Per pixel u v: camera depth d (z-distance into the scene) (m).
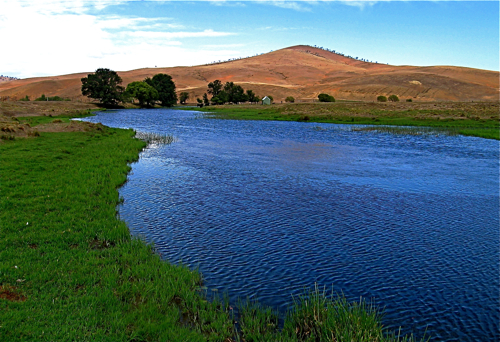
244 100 153.12
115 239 12.25
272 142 38.78
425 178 23.03
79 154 26.59
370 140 41.22
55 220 13.34
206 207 16.42
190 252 11.91
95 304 8.16
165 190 19.03
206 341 7.58
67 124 40.28
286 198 18.09
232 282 10.15
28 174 19.61
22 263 9.80
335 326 7.88
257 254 11.90
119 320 7.68
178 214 15.41
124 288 9.01
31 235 11.77
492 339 8.17
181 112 102.75
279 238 13.20
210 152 31.56
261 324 8.18
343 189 20.05
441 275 10.90
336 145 37.09
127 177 21.73
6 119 49.78
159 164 25.81
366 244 12.90
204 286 9.88
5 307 7.70
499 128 52.91
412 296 9.76
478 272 11.11
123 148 30.55
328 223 14.82
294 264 11.30
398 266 11.37
